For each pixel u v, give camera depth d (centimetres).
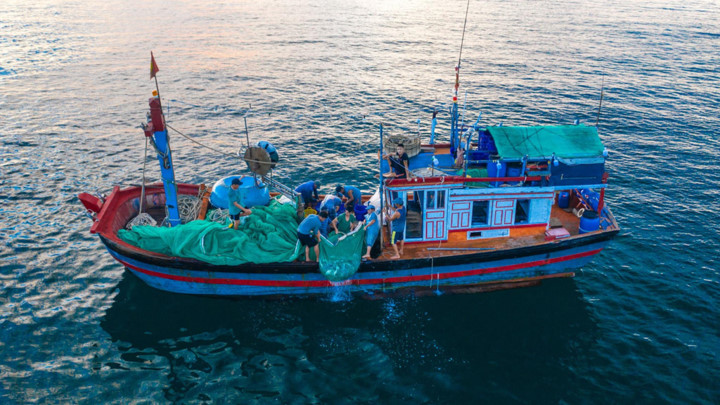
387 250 1480
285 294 1502
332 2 10488
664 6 10512
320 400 1162
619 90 3906
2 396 1148
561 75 4388
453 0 11712
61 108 3312
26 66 4381
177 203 1546
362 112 3381
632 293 1566
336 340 1352
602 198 1474
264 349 1319
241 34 6306
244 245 1412
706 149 2762
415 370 1252
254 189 1582
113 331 1375
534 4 10862
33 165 2450
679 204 2152
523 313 1464
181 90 3800
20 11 8069
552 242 1466
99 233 1424
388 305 1484
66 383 1195
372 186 2314
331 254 1388
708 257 1756
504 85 4059
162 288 1532
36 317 1417
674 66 4731
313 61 4884
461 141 1623
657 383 1220
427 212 1459
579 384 1218
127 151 2673
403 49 5591
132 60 4722
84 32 6159
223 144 2808
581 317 1455
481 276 1527
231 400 1157
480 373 1247
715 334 1384
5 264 1658
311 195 1595
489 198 1453
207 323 1411
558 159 1381
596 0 11794
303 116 3288
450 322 1421
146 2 9638
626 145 2817
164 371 1241
